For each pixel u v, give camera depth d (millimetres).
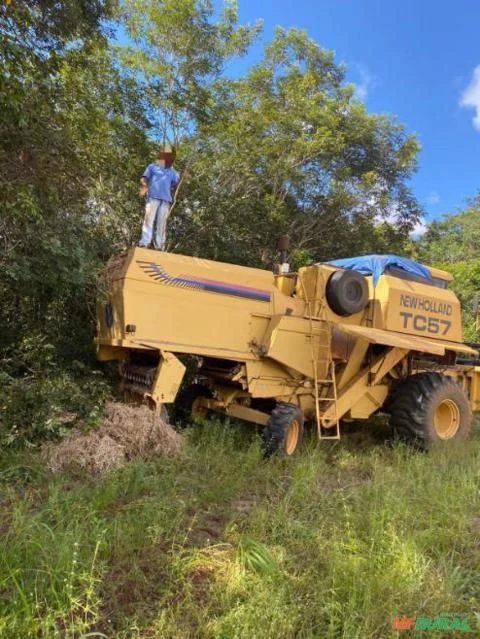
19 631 2350
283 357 6152
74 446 4664
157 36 12062
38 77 5848
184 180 11031
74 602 2539
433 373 7320
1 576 2713
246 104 13383
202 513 4090
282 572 3051
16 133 5531
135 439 4973
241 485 4781
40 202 5828
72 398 5160
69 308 7062
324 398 6488
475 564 3443
